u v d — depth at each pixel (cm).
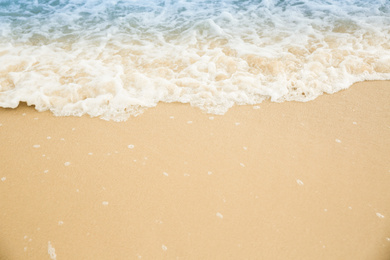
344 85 329
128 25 463
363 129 278
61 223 208
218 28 439
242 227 206
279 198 224
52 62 368
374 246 195
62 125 286
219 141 269
